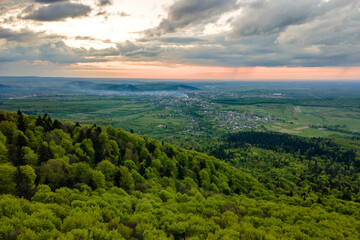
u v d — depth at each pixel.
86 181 70.38
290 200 106.44
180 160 131.00
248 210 73.69
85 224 41.19
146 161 107.12
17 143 78.69
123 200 59.69
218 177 127.62
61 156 81.69
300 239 54.75
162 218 52.66
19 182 53.41
